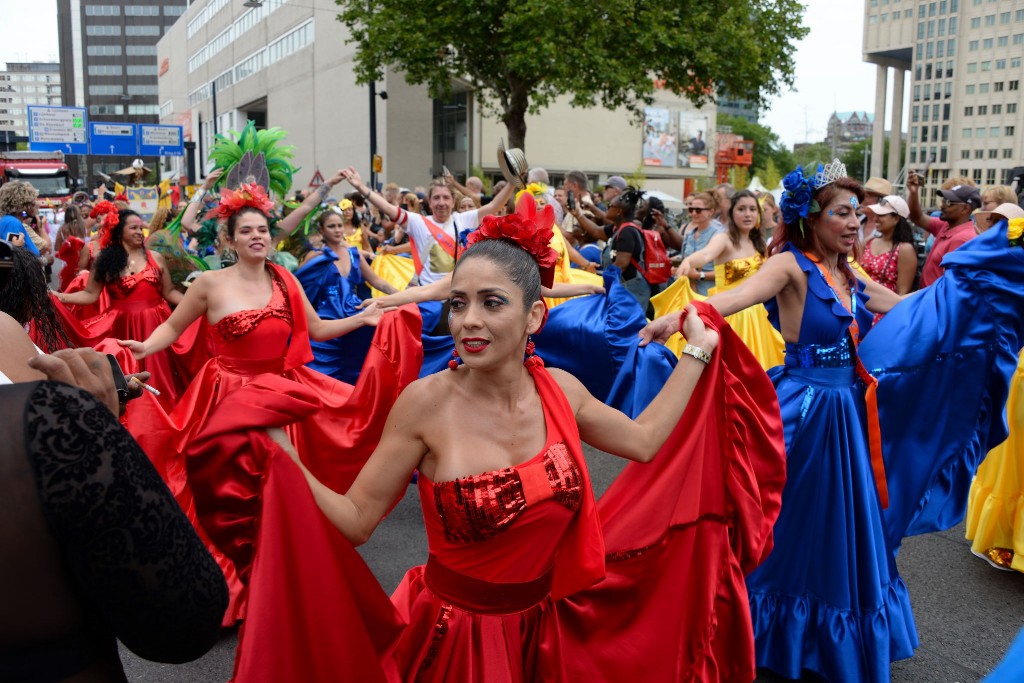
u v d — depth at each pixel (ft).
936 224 27.63
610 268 23.86
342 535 6.85
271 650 6.38
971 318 12.39
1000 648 12.65
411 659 7.42
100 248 21.13
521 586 7.27
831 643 11.07
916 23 223.30
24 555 4.25
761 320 22.00
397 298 15.64
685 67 86.94
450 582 7.25
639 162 167.02
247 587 6.47
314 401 6.82
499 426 7.07
